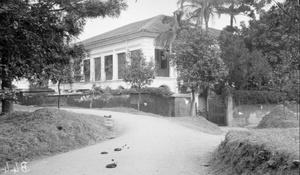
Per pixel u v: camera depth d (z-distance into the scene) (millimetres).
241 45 25078
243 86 27609
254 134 7945
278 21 4984
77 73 18422
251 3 5707
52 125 11016
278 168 4680
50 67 12359
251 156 5535
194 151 8969
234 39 25250
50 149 9797
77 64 17828
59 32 11398
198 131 14812
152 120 17422
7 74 9719
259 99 26875
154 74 23453
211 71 19562
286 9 4770
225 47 24781
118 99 26016
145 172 6617
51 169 7207
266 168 4926
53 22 10453
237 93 25969
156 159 7887
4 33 8445
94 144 11227
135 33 30641
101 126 13914
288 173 4391
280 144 5449
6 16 8133
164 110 21891
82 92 30781
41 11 9742
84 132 11875
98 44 36312
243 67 24906
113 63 34281
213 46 20234
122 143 10555
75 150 9992
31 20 8867
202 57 19453
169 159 7898
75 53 14055
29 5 9562
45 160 8531
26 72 10727
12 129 10328
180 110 21484
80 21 12617
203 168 6988
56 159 8477
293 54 4844
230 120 25516
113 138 12398
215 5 26938
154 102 22719
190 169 6898
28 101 31047
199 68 19375
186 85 19766
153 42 30625
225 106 25656
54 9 11258
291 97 5477
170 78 31844
